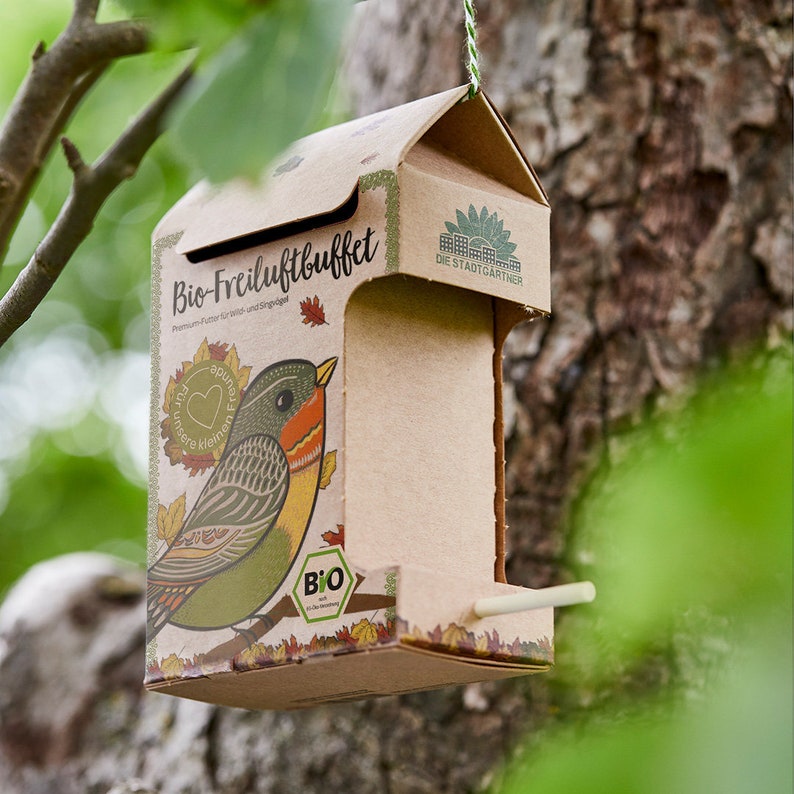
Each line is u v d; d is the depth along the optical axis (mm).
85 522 11562
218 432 2693
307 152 2744
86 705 5113
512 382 4730
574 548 4543
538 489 4629
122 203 10070
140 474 11773
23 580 5676
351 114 5734
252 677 2561
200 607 2619
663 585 976
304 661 2412
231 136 1513
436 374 2719
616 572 1045
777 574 938
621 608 1034
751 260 4738
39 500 11609
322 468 2494
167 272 2883
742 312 4699
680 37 4812
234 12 1705
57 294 11586
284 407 2588
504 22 5055
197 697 2826
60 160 10469
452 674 2520
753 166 4801
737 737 912
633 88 4812
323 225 2594
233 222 2705
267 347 2648
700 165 4762
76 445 11766
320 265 2586
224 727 4832
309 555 2465
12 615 5418
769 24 4848
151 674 2676
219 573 2604
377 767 4555
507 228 2650
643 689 4008
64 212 2920
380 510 2551
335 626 2385
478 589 2422
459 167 2697
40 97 3107
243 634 2529
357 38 5684
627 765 957
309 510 2492
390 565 2389
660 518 975
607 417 4621
